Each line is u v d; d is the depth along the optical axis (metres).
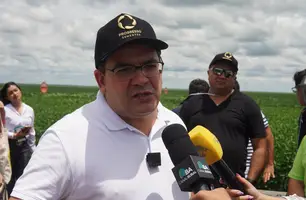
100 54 1.94
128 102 1.93
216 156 1.99
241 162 4.59
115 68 1.91
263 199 2.02
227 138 4.53
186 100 4.95
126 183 1.90
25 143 6.83
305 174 3.20
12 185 6.51
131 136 2.00
